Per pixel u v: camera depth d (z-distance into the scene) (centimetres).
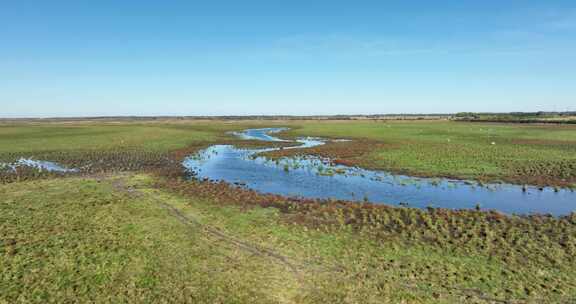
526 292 1140
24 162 3850
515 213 2034
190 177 3161
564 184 2703
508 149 4584
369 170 3419
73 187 2630
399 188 2688
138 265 1309
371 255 1421
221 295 1111
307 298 1103
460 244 1526
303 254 1430
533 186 2686
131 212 1978
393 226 1775
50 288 1141
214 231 1694
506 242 1538
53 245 1483
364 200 2355
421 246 1512
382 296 1116
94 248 1457
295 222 1831
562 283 1189
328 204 2175
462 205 2231
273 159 4203
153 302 1070
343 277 1238
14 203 2153
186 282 1188
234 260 1367
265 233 1670
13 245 1476
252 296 1109
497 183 2794
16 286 1150
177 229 1711
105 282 1183
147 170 3453
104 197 2320
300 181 2978
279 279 1220
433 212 2003
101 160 4006
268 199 2277
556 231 1672
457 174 3123
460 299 1101
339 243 1549
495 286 1175
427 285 1184
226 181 2997
